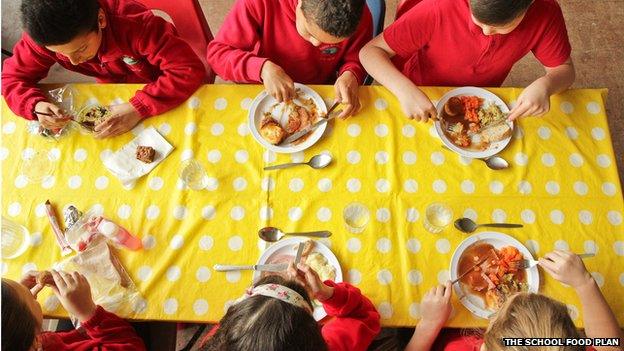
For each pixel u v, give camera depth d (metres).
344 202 1.32
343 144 1.39
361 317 1.17
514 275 1.24
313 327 0.86
